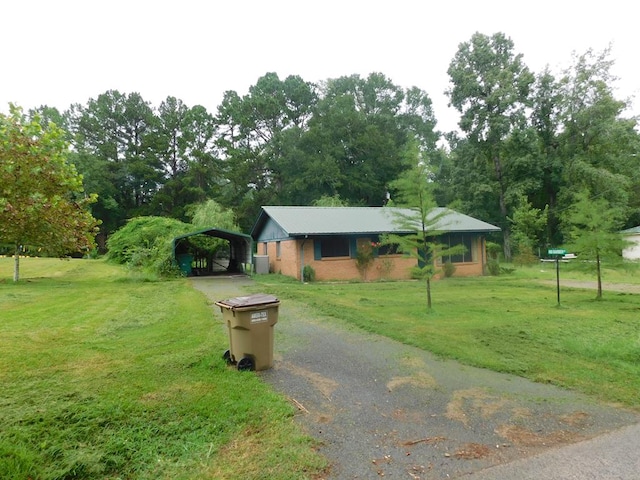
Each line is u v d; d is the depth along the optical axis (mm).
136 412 3859
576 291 13977
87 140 48406
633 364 5652
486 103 33438
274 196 42188
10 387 4453
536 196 34812
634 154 33562
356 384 4875
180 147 47562
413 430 3703
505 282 17109
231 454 3219
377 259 19484
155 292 13148
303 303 10742
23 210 13859
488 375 5207
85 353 5848
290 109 51000
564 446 3422
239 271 23516
